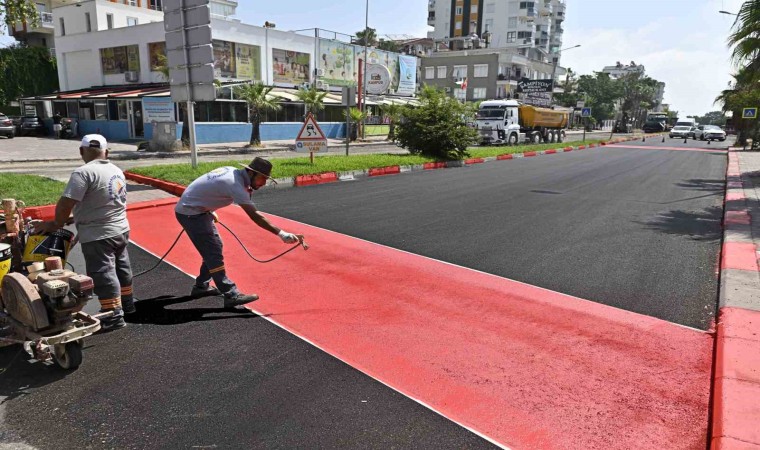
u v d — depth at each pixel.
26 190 9.48
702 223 9.09
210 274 4.89
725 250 6.74
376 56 42.06
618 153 28.67
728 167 19.20
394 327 4.45
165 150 22.98
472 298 5.17
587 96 76.69
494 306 4.96
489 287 5.50
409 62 46.09
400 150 27.08
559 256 6.77
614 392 3.46
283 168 13.52
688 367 3.81
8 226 4.04
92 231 4.00
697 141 47.44
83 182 3.88
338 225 8.30
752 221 8.72
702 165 21.52
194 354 3.90
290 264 6.19
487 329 4.43
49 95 34.16
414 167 17.12
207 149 24.03
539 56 84.69
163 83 29.80
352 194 11.45
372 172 15.21
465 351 4.02
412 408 3.25
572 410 3.24
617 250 7.12
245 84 27.02
